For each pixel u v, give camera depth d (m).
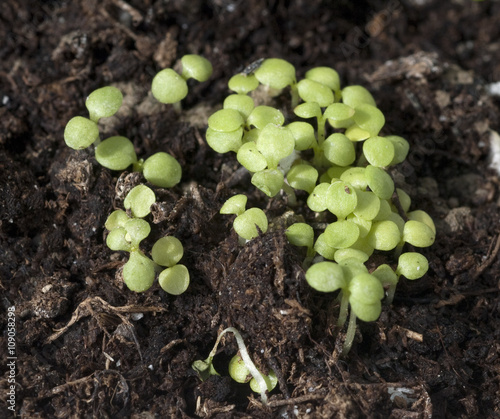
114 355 0.07
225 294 0.07
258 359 0.07
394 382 0.07
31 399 0.07
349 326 0.07
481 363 0.07
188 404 0.07
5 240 0.07
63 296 0.07
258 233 0.07
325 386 0.07
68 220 0.07
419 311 0.07
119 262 0.07
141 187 0.07
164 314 0.07
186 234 0.07
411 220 0.07
